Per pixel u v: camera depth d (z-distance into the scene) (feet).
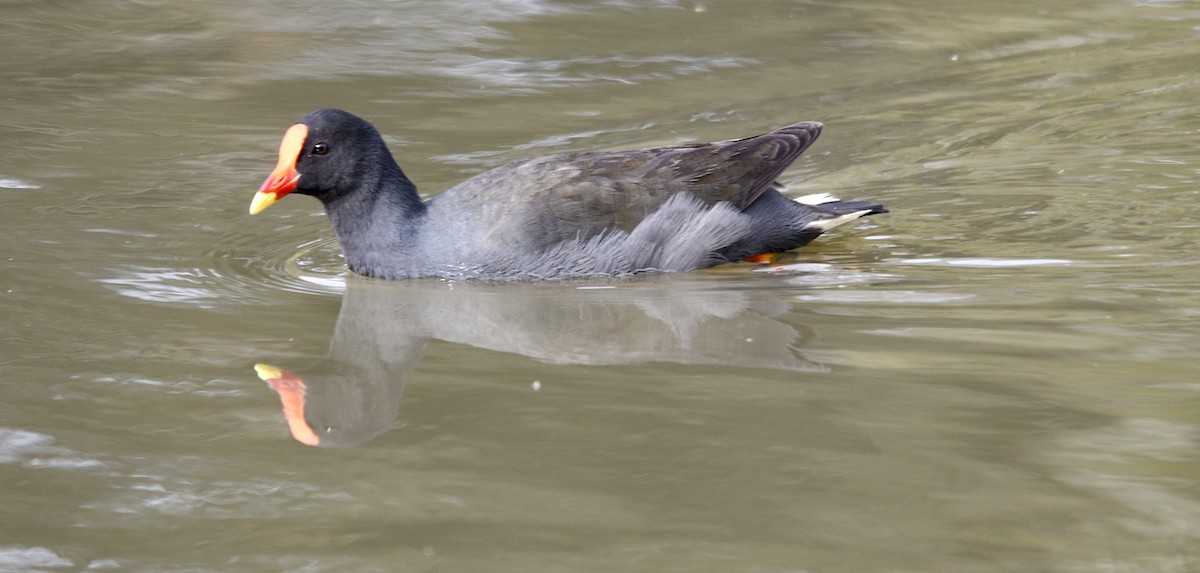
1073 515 25.76
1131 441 28.99
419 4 82.53
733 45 74.43
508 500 26.58
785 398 31.76
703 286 41.88
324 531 25.40
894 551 24.38
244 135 59.11
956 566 23.82
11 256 43.83
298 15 80.07
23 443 29.60
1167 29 76.23
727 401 31.65
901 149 55.98
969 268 42.09
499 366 34.71
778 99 64.18
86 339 36.63
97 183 52.60
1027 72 68.03
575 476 27.66
